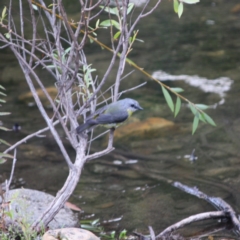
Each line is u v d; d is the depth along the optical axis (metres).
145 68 18.08
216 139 13.59
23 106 15.59
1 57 19.23
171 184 11.52
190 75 17.44
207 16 22.73
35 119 14.84
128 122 14.45
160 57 18.97
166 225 9.80
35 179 11.76
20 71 18.05
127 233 9.48
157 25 21.80
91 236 7.85
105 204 10.70
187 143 13.44
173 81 17.06
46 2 16.00
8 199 8.74
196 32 21.11
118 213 10.30
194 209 10.40
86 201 10.82
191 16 22.75
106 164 12.48
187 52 19.36
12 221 8.38
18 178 11.77
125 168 12.30
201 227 9.50
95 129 14.39
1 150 13.04
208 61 18.53
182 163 12.45
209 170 12.07
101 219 10.07
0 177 11.77
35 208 9.14
